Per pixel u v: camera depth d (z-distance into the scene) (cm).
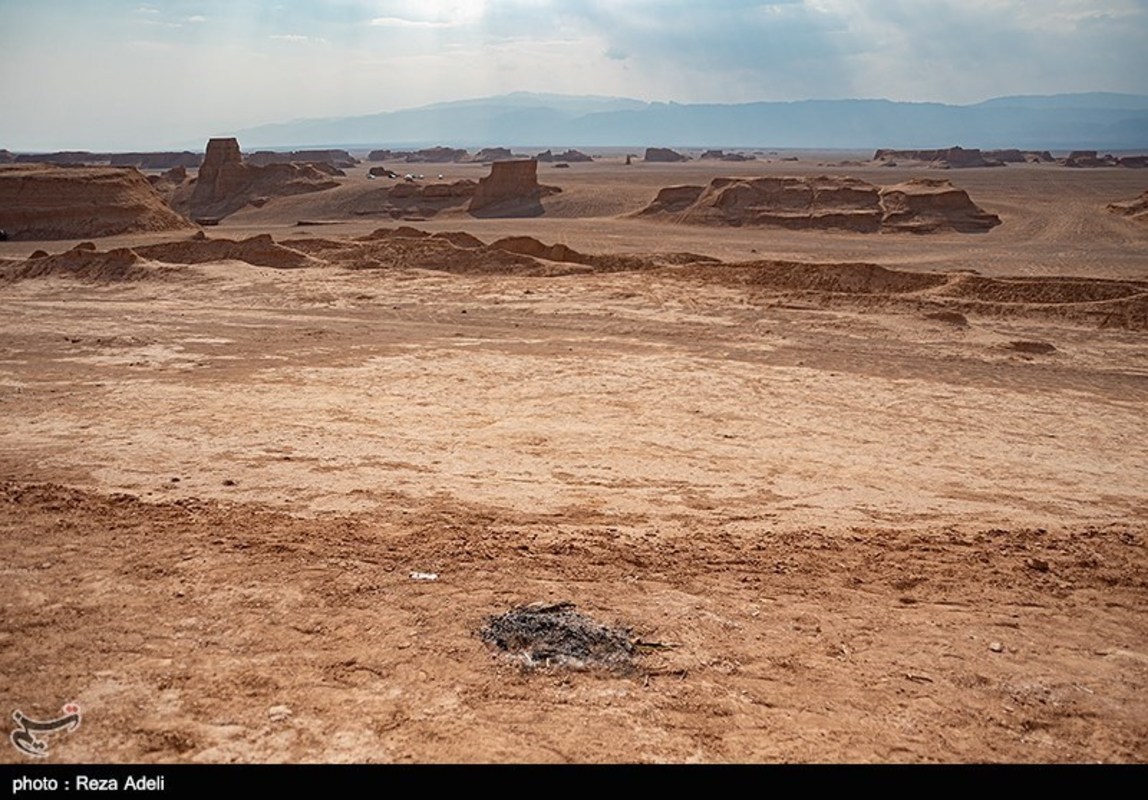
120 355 2336
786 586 877
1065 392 2178
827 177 8206
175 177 11925
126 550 885
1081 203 8862
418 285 3547
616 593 830
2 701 587
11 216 6369
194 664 648
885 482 1378
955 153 17075
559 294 3350
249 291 3453
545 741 562
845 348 2606
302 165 10950
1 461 1312
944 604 857
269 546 904
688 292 3378
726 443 1584
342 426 1599
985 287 3469
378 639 701
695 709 616
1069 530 1138
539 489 1247
